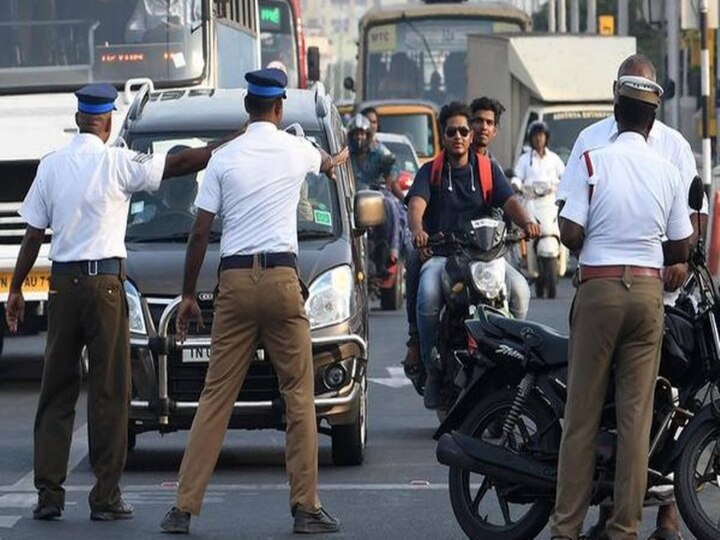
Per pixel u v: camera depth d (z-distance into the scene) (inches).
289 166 885.8
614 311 778.8
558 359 822.5
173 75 1565.0
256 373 1022.4
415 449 1147.3
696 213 804.6
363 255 1123.3
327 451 1146.0
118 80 1552.7
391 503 963.3
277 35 2787.9
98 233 914.1
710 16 2709.2
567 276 2797.7
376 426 1251.2
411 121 3575.3
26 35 1536.7
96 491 917.8
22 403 1392.7
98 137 925.2
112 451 918.4
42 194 917.8
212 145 922.1
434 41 4033.0
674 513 838.5
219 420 887.1
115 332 918.4
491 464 824.9
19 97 1519.4
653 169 785.6
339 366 1037.2
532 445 825.5
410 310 1166.3
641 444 780.6
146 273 1040.2
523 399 826.8
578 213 784.3
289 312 882.1
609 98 3011.8
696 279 804.0
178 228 1104.2
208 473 886.4
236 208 881.5
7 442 1187.3
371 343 1750.7
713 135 2608.3
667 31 3056.1
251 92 891.4
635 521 784.3
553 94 2997.0
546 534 882.1
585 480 790.5
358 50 4195.4
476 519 840.9
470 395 844.0
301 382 888.9
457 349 1115.3
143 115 1159.6
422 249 1111.6
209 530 893.8
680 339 798.5
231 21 1679.4
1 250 1453.0
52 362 922.7
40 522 914.1
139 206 1117.1
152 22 1565.0
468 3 4069.9
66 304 915.4
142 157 917.8
